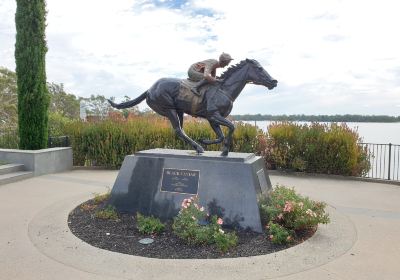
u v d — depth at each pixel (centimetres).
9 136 1331
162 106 632
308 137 1109
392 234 531
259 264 412
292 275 388
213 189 563
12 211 638
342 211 668
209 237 473
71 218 586
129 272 391
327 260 427
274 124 1203
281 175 1102
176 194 581
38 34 1178
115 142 1200
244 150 1183
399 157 1030
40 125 1188
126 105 664
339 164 1071
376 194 834
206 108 609
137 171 616
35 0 1170
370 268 408
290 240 478
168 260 420
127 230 527
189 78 629
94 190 823
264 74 591
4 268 402
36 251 450
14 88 2608
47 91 1227
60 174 1074
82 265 408
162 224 532
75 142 1222
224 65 614
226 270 397
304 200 548
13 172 982
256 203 539
